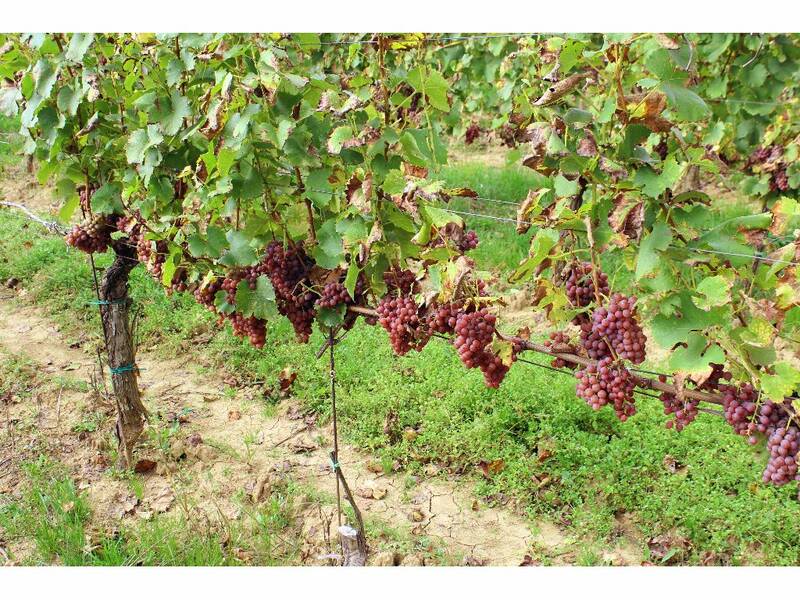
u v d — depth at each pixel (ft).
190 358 11.34
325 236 6.95
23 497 8.79
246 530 8.33
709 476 8.43
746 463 8.55
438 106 6.82
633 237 6.06
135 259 8.89
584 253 6.56
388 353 10.78
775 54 12.40
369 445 9.37
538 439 9.20
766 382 5.59
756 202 14.60
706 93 13.08
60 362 11.22
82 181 8.76
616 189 6.07
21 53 8.41
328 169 6.95
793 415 5.59
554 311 6.43
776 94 12.76
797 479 5.63
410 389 9.94
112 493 8.87
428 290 6.54
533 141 6.38
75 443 9.61
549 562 7.75
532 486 8.54
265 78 6.70
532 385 9.76
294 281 7.26
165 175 8.01
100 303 8.87
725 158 13.52
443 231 6.32
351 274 6.63
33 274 13.53
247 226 7.38
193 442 9.51
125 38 7.86
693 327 5.94
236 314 7.62
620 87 6.10
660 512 8.15
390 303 6.65
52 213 16.06
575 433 9.09
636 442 8.96
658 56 5.96
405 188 6.26
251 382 10.78
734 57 12.78
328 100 6.67
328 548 8.01
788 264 5.78
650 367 10.09
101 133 8.43
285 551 8.04
